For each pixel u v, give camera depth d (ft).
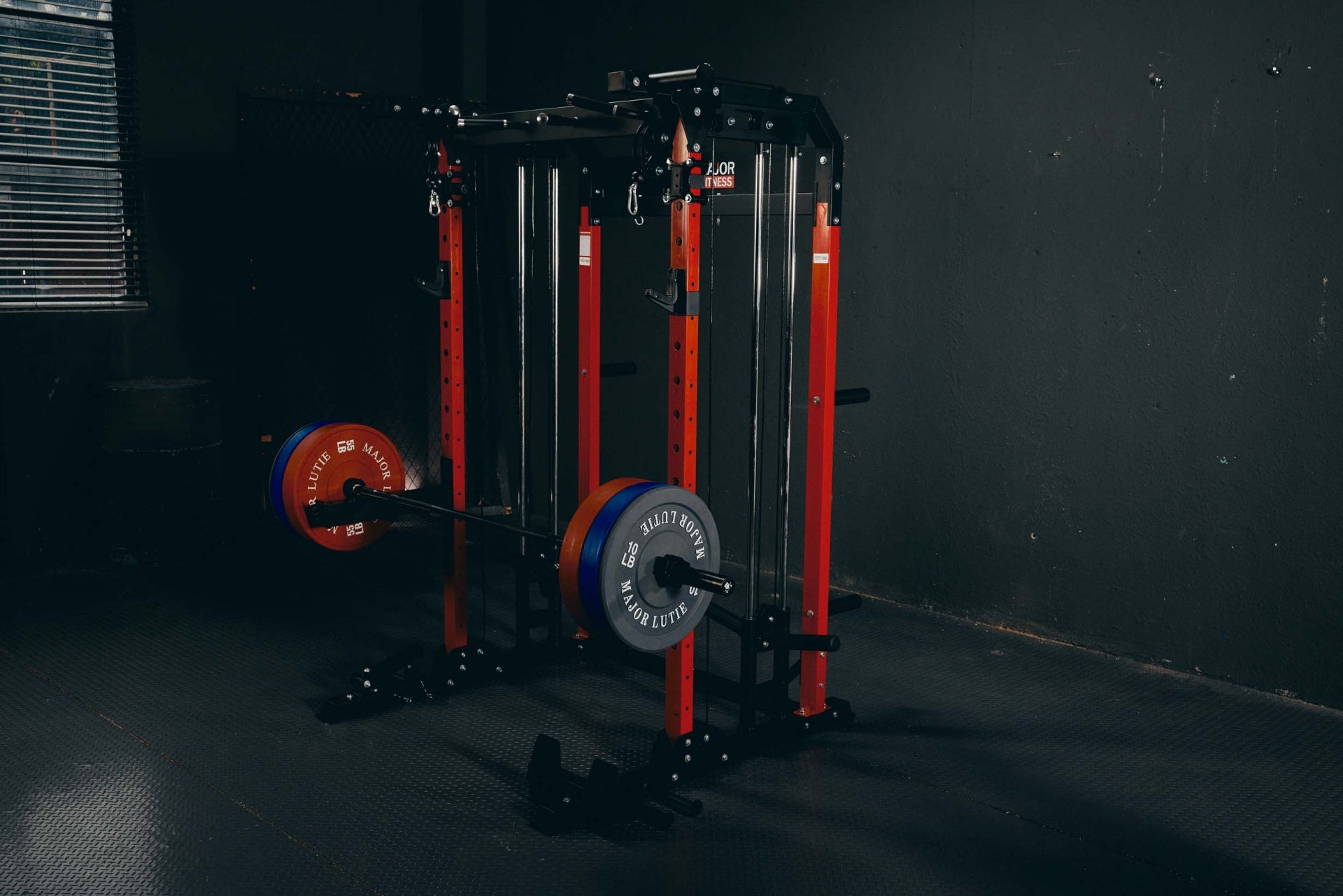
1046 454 10.64
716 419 13.29
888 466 11.83
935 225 11.14
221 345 14.15
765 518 13.02
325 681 9.86
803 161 12.03
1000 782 8.02
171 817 7.49
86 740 8.64
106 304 13.42
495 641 10.89
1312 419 9.05
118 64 13.12
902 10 11.10
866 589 12.23
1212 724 8.98
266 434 14.33
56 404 13.07
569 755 8.45
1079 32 9.95
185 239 13.73
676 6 13.06
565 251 14.74
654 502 7.17
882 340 11.70
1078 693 9.59
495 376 15.40
